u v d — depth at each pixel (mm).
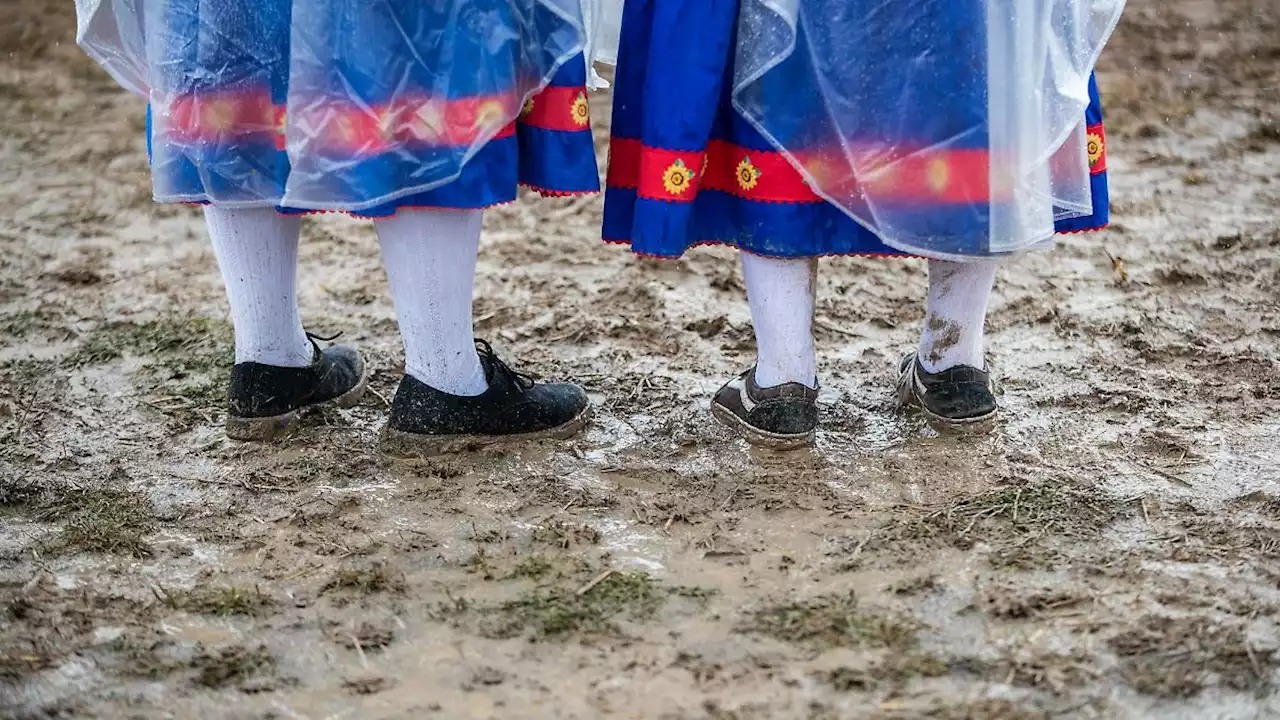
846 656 2330
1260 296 3949
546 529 2760
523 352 3680
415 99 2658
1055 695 2223
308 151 2684
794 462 3035
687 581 2568
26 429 3268
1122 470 2971
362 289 4180
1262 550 2633
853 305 3971
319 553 2701
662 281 4172
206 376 3559
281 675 2322
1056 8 2705
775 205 2799
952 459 3035
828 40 2658
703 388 3434
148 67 2875
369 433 3215
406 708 2234
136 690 2291
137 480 3016
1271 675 2260
